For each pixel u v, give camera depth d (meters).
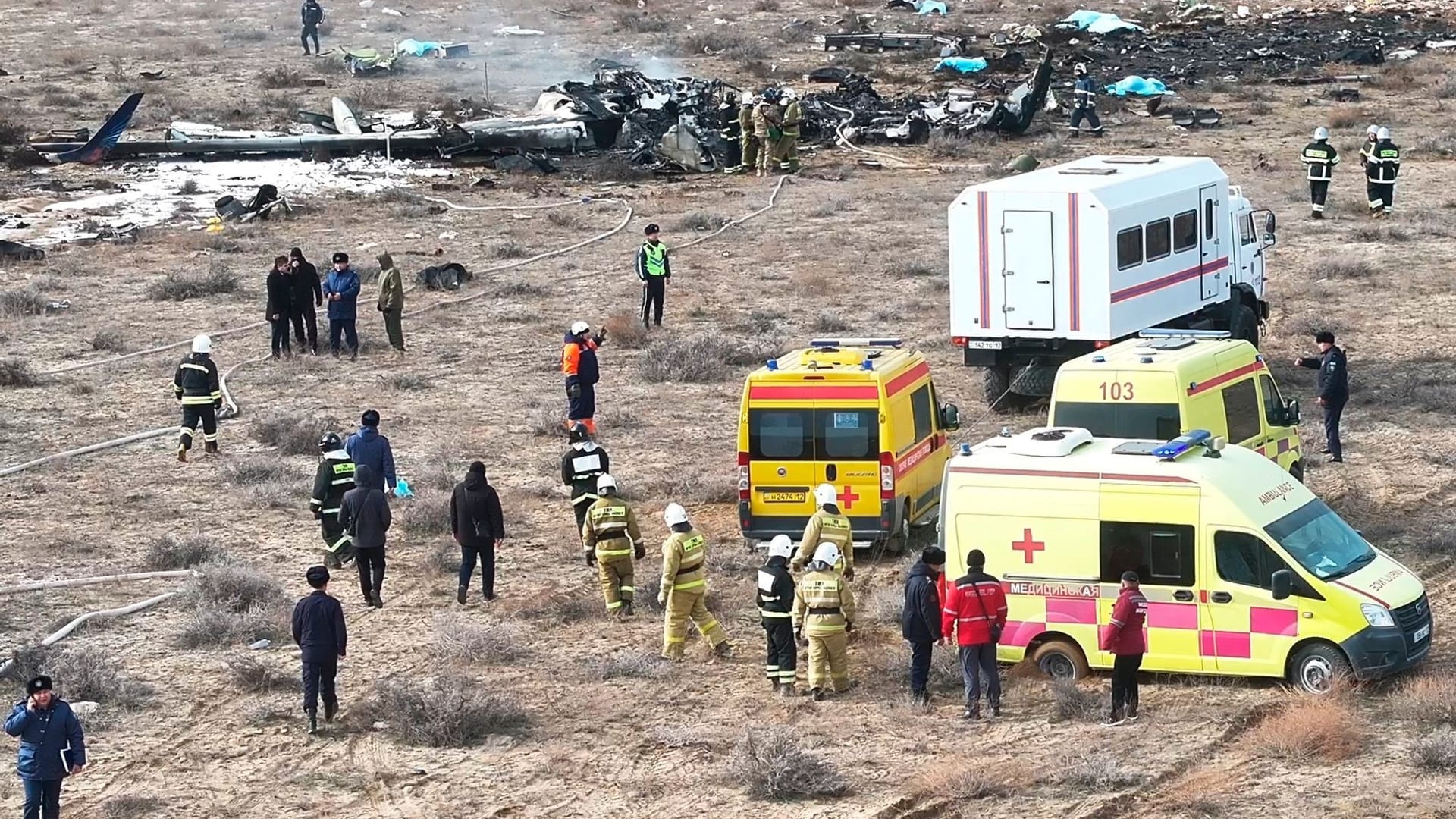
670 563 36.59
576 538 45.72
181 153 113.44
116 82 145.25
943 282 78.50
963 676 33.47
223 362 67.00
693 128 112.62
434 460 52.75
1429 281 76.56
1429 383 59.44
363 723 34.06
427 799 30.48
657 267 70.56
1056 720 33.06
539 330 72.06
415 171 110.88
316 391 62.59
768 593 34.47
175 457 54.50
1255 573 33.78
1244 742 31.55
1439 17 174.88
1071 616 35.00
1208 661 34.28
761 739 31.86
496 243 90.31
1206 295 58.75
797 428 42.66
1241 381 44.41
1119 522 34.53
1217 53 154.25
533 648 38.38
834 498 38.06
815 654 34.53
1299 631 33.44
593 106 116.19
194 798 30.72
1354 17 175.50
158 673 37.09
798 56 158.00
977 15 186.00
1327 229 89.06
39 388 63.44
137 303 77.69
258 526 47.56
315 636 33.22
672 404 60.22
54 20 192.38
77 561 44.56
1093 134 119.88
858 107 125.62
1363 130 119.12
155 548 44.44
